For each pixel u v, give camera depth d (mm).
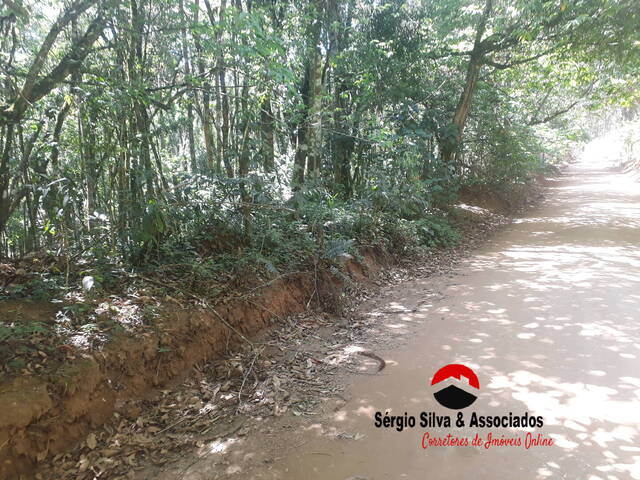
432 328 5289
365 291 6781
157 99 5750
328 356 4688
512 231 12047
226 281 5305
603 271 7297
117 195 5297
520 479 2785
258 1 7328
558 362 4219
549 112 22047
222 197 5891
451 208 12531
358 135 9672
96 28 4836
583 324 5090
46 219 4820
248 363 4465
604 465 2850
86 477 2930
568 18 10383
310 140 8289
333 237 7316
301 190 6555
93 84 4805
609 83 14531
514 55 13703
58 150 5203
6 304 3809
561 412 3434
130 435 3340
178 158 7453
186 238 5762
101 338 3719
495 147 15531
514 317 5438
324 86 9281
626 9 9688
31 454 2908
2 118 4258
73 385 3252
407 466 2961
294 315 5625
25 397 3010
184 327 4320
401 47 10867
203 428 3471
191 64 6734
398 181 9375
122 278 4660
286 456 3117
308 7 7648
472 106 14500
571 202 17297
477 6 12258
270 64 5797
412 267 8242
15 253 5402
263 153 6691
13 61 4852
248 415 3631
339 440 3270
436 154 14055
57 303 3977
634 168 26688
